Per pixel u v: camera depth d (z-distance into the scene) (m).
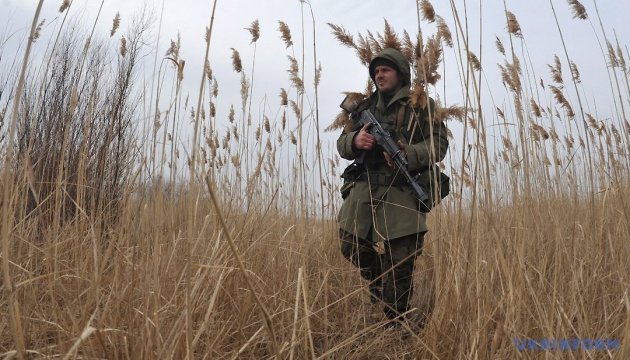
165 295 2.44
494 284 2.59
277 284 3.04
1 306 2.15
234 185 3.72
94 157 4.00
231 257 2.77
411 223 3.13
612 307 2.72
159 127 2.87
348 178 3.46
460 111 2.86
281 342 2.43
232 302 2.61
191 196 1.90
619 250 3.18
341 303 3.13
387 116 3.34
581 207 3.76
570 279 2.73
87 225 2.99
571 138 4.27
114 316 2.16
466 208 3.06
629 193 3.39
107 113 4.71
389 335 2.79
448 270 2.56
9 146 1.46
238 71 4.57
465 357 2.26
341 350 2.63
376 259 3.39
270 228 3.51
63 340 2.00
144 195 2.71
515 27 3.44
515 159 3.54
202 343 2.27
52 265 2.57
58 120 4.12
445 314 2.47
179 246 2.85
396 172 3.19
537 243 3.13
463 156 2.52
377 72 3.33
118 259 2.31
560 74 4.25
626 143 3.48
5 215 1.45
